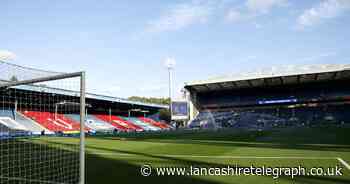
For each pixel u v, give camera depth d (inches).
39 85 459.8
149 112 2802.7
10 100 898.1
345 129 1252.5
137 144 743.7
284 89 2488.9
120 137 1113.4
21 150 573.0
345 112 2256.4
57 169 362.6
